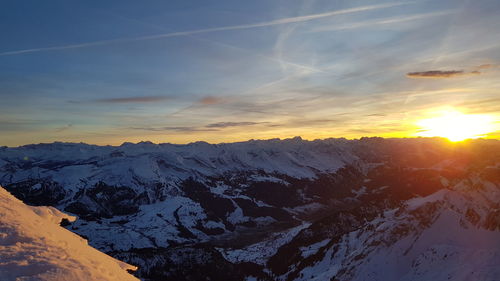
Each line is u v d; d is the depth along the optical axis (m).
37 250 12.02
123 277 12.84
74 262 11.91
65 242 14.45
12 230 13.11
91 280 10.85
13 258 10.82
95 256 14.26
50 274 10.13
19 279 9.46
